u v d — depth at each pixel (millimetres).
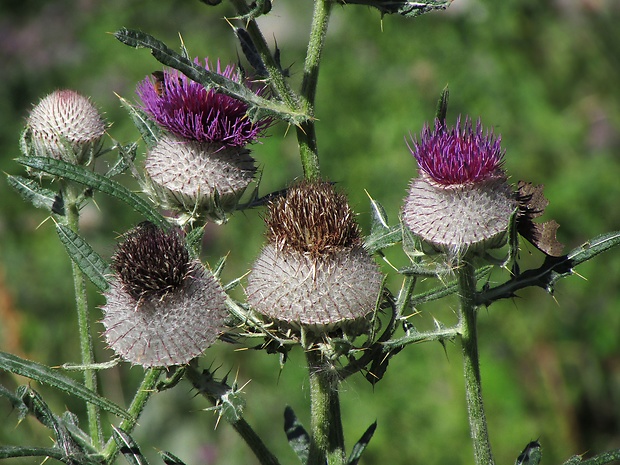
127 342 769
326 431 787
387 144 1462
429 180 788
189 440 1197
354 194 1408
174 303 769
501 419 1221
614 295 1296
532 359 1263
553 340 1277
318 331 770
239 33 809
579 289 1314
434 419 1207
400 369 1240
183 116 828
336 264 768
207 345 772
